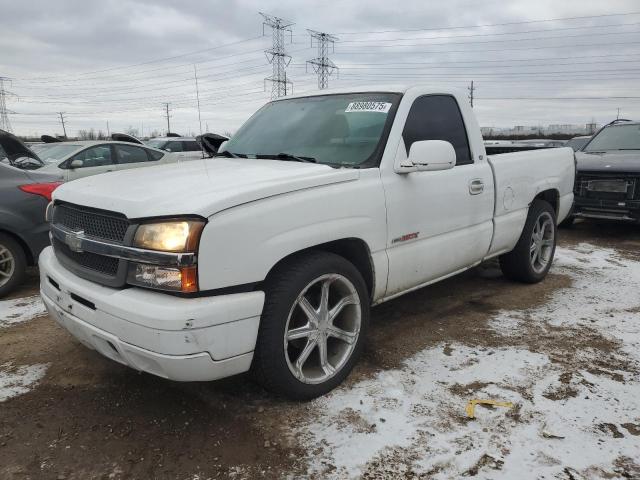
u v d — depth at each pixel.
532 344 3.76
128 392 3.17
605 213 7.66
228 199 2.51
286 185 2.77
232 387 3.21
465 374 3.31
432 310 4.48
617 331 4.00
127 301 2.48
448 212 3.82
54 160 9.20
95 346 2.81
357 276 3.16
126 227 2.60
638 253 6.73
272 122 4.18
